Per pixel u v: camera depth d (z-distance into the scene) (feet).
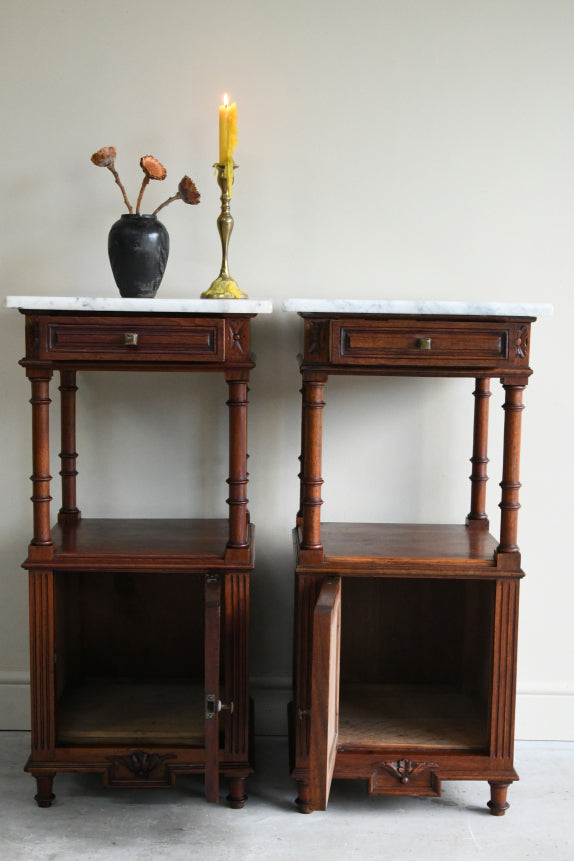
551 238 7.44
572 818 6.45
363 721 6.76
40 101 7.29
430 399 7.61
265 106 7.31
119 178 7.21
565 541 7.70
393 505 7.72
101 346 6.02
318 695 5.36
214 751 5.87
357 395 7.61
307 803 6.44
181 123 7.32
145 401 7.59
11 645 7.77
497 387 7.59
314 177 7.38
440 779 6.30
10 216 7.41
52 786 6.61
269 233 7.42
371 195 7.40
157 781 6.35
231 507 6.25
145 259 6.46
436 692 7.35
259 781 6.93
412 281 7.48
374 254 7.45
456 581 7.32
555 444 7.62
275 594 7.73
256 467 7.64
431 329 5.98
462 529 7.34
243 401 6.19
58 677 6.63
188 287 7.47
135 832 6.16
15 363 7.54
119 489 7.68
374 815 6.46
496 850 6.00
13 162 7.35
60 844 5.99
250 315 6.07
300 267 7.46
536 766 7.24
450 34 7.26
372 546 6.63
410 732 6.60
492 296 7.48
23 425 7.61
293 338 7.51
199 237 7.42
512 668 6.29
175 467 7.66
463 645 7.32
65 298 5.90
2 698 7.73
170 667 7.48
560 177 7.38
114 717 6.72
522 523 7.69
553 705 7.72
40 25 7.22
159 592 7.38
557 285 7.47
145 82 7.29
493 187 7.39
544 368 7.55
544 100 7.32
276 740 7.69
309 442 6.16
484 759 6.34
